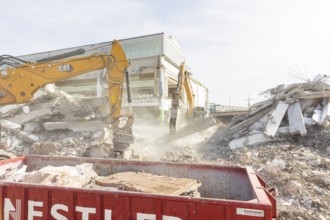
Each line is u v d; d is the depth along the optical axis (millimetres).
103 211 2693
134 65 25734
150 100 21000
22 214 2941
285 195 5410
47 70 8828
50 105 13477
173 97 10070
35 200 2916
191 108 11148
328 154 8359
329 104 10656
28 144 11672
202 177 4195
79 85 28812
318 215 4473
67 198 2809
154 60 24922
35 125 13250
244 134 11133
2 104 8781
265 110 11828
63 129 13180
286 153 8391
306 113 10922
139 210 2604
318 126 10102
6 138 11758
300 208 4754
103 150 7836
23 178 3881
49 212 2859
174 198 2520
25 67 8727
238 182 3994
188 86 11070
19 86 8680
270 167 6691
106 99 13008
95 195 2727
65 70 8867
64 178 3660
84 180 3920
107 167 4664
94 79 27688
